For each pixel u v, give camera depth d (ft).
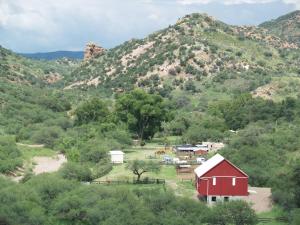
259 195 254.68
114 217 197.57
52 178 238.48
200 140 452.35
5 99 550.77
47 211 213.66
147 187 262.88
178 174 304.71
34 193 217.77
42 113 529.45
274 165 300.61
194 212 201.67
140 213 198.18
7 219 198.39
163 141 466.70
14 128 467.52
